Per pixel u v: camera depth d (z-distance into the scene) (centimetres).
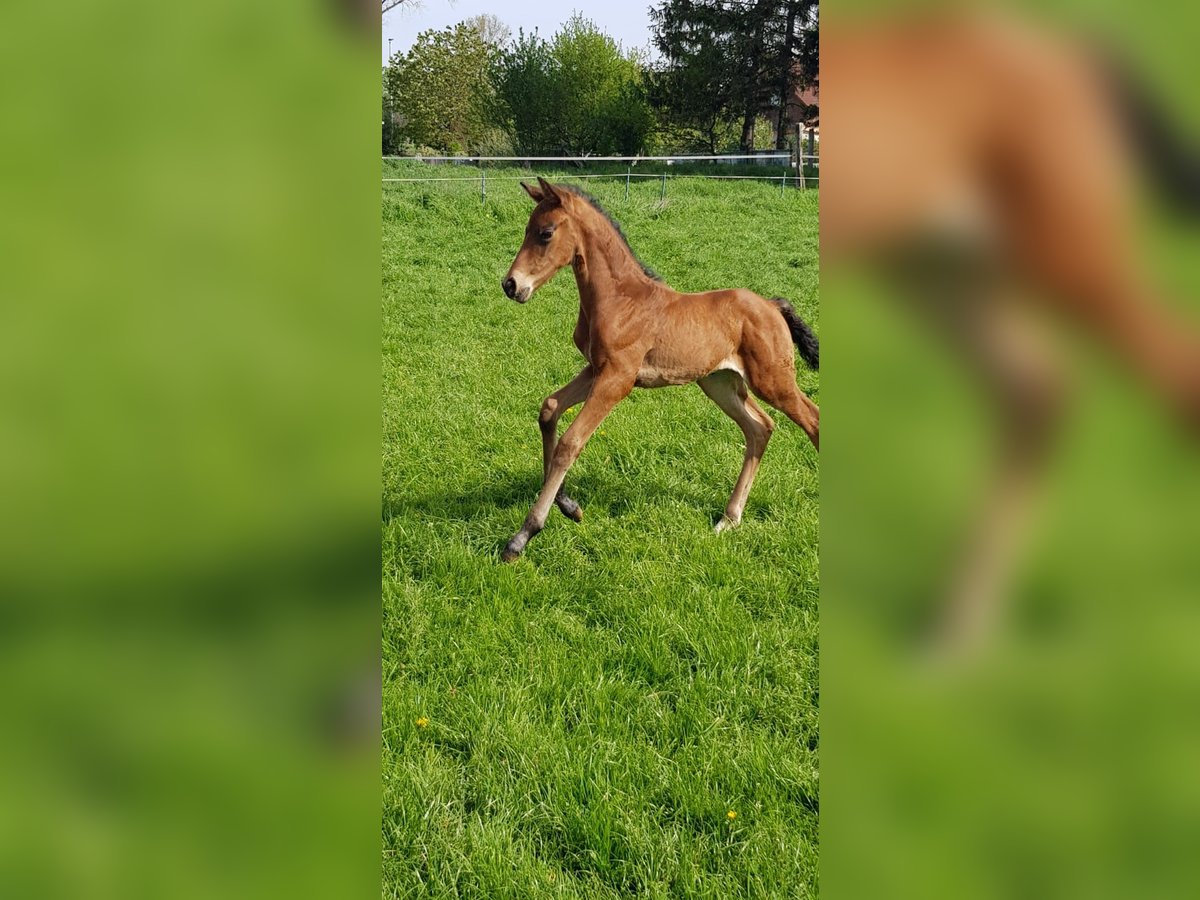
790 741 318
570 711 341
